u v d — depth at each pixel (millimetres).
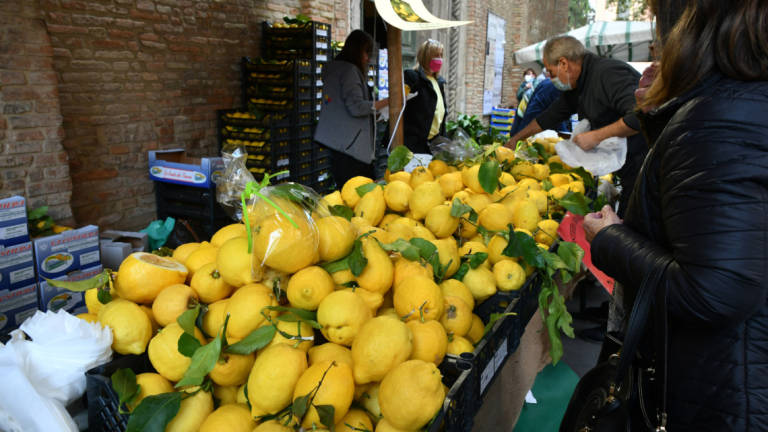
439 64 5395
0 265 2674
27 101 3389
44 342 1087
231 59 5668
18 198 2721
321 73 5992
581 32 6848
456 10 11250
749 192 951
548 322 1729
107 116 4461
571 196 2127
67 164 3684
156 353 1140
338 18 7301
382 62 8211
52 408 1038
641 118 1254
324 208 1384
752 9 970
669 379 1158
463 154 2648
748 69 985
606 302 3949
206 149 5473
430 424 1016
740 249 946
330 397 1032
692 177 1003
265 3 6066
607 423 1265
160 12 4805
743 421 1062
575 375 2963
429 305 1261
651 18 1232
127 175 4695
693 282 998
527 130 4055
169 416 1023
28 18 3330
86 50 4227
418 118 5383
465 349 1323
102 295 1288
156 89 4871
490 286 1610
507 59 14844
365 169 5105
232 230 1499
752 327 1037
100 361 1132
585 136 2846
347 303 1184
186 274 1368
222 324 1190
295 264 1216
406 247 1441
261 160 5246
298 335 1157
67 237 2957
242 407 1119
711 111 999
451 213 1742
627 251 1187
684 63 1059
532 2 16188
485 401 1543
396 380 1028
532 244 1675
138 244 3641
